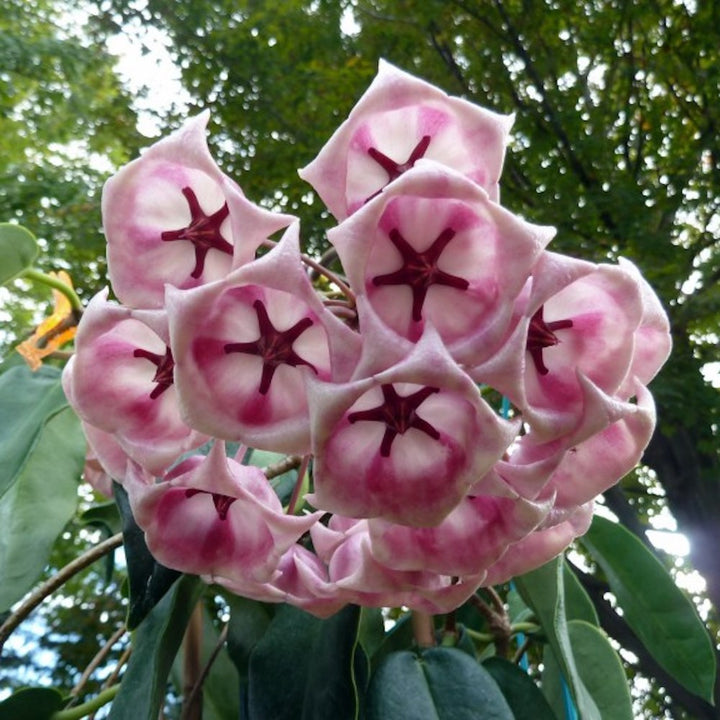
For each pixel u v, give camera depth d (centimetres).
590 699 24
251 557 19
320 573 21
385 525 19
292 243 16
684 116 128
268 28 134
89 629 107
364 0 137
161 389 19
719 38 123
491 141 18
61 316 28
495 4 129
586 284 18
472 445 16
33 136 151
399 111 18
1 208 123
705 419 102
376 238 17
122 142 146
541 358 18
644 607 29
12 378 28
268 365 17
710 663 28
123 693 23
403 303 16
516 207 120
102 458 20
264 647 24
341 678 22
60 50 137
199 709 27
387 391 17
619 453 19
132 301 18
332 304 18
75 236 123
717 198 121
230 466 19
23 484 26
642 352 20
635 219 109
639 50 134
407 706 23
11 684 104
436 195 15
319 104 131
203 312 16
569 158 120
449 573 19
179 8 135
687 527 112
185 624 24
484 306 16
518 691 26
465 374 15
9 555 25
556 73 129
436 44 132
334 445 17
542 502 18
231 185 17
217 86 137
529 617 31
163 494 18
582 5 128
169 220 19
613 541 29
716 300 104
